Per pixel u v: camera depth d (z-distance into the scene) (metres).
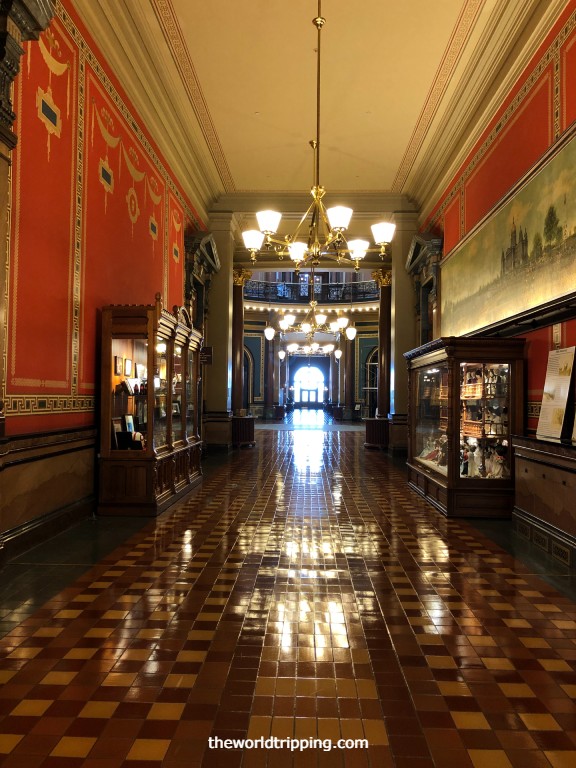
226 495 8.15
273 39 7.67
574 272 5.52
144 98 8.28
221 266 14.02
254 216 14.41
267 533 5.91
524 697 2.71
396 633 3.44
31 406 5.18
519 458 6.10
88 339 6.51
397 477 10.09
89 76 6.44
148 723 2.46
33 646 3.21
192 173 11.55
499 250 7.62
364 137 10.55
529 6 6.46
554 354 5.95
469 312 9.02
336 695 2.71
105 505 6.70
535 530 5.55
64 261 5.83
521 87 7.17
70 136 5.94
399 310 14.17
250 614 3.71
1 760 2.21
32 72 5.13
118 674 2.89
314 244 7.05
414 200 13.69
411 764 2.22
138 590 4.15
